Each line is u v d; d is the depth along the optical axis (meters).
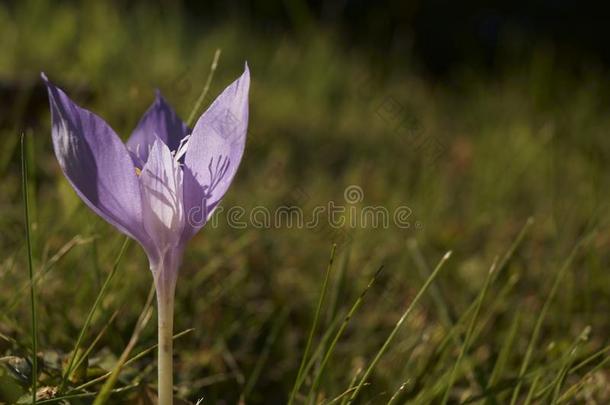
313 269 0.67
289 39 1.80
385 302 0.62
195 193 0.36
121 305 0.51
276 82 1.47
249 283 0.63
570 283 0.61
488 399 0.45
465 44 2.52
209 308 0.54
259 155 0.99
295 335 0.57
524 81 1.68
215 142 0.36
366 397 0.49
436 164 0.93
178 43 1.45
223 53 1.54
